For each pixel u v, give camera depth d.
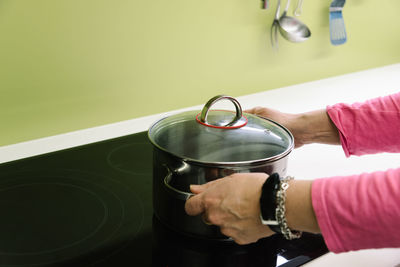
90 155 0.93
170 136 0.60
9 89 0.92
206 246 0.64
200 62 1.19
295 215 0.49
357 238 0.46
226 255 0.62
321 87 1.44
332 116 0.75
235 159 0.56
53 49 0.94
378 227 0.44
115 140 1.01
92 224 0.69
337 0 1.38
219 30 1.18
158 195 0.63
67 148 0.96
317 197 0.47
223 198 0.52
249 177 0.52
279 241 0.65
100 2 0.96
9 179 0.81
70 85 0.99
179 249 0.63
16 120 0.95
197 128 0.60
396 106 0.72
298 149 0.98
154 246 0.64
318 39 1.43
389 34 1.65
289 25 1.29
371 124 0.73
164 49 1.10
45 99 0.97
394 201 0.44
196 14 1.12
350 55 1.56
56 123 1.01
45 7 0.89
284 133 0.63
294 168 0.89
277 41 1.32
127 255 0.62
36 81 0.94
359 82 1.51
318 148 0.99
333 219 0.46
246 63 1.29
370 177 0.47
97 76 1.02
